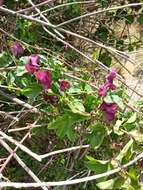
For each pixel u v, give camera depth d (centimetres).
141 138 35
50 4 50
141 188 33
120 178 31
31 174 30
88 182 41
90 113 34
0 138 32
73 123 34
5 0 48
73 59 47
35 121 37
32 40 45
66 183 27
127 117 35
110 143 35
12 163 46
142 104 36
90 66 46
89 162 31
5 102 40
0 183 27
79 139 37
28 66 35
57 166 42
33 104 38
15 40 43
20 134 43
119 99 33
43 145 44
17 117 39
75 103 34
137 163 34
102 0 53
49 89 35
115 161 32
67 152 41
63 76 35
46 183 27
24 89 34
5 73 39
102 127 33
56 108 35
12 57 39
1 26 46
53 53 44
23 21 45
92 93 35
